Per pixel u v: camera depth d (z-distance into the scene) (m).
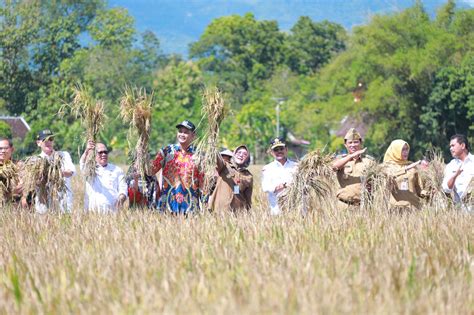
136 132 21.41
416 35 102.94
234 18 197.38
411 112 101.81
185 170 20.94
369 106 100.81
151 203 21.42
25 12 134.75
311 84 143.75
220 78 176.25
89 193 22.88
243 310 10.36
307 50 194.00
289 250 14.43
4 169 22.75
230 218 18.55
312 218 18.48
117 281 12.20
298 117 125.06
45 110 127.75
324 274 12.07
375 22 104.38
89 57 130.50
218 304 10.62
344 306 10.47
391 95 99.50
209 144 20.72
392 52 104.75
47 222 19.36
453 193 21.31
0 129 101.38
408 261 13.16
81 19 140.88
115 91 127.31
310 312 10.28
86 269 13.23
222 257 13.57
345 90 110.62
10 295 12.12
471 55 97.19
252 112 125.06
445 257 13.75
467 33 101.81
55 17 137.75
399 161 21.34
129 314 10.73
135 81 131.12
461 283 11.91
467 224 17.94
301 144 119.00
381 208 19.72
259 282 11.48
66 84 128.00
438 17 104.50
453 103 97.31
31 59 136.00
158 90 135.38
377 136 102.44
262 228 17.00
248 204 21.58
